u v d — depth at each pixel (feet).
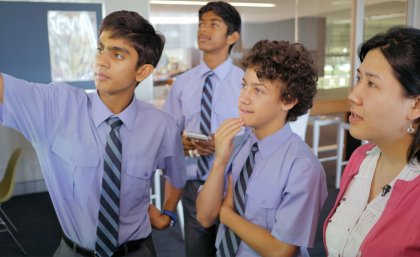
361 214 3.29
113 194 3.98
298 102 3.89
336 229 3.47
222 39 6.74
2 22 12.11
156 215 4.88
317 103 14.97
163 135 4.48
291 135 4.10
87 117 4.06
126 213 4.23
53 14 12.64
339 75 18.07
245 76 3.85
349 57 16.78
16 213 12.23
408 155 3.00
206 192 4.11
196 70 7.18
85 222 4.05
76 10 12.87
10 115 3.66
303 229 3.70
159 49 4.19
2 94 3.56
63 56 12.97
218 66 6.95
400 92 2.81
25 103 3.70
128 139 4.17
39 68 12.75
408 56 2.74
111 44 3.76
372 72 2.90
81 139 4.00
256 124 3.88
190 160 6.66
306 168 3.76
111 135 4.04
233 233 4.12
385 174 3.29
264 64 3.65
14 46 12.37
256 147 4.17
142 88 13.76
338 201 3.68
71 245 4.13
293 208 3.70
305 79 3.80
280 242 3.68
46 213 12.22
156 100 16.02
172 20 22.21
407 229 2.83
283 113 3.95
